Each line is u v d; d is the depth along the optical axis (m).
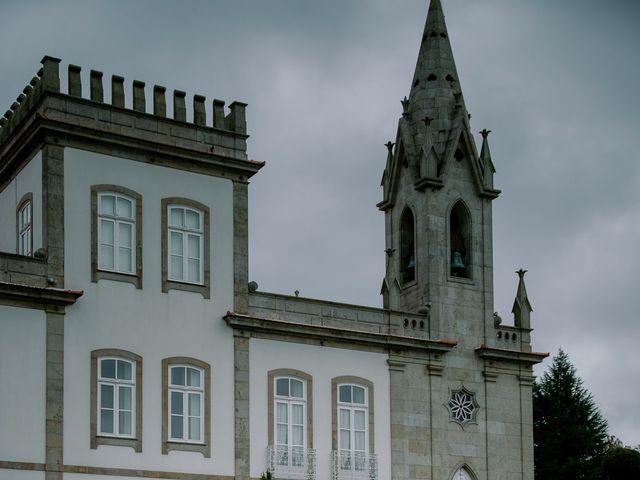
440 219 59.53
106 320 49.38
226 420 51.44
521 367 60.28
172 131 52.62
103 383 48.81
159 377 50.12
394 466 55.59
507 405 59.44
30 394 47.06
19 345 47.22
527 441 59.59
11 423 46.47
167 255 51.47
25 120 51.66
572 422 89.88
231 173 53.88
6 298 47.31
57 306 48.28
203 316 51.84
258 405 52.47
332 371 54.91
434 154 59.97
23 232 51.19
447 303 58.81
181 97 53.25
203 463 50.44
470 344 59.03
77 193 49.88
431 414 57.09
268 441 52.38
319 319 55.16
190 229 52.38
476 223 60.53
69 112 50.38
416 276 59.75
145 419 49.41
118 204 50.78
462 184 60.56
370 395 55.69
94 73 51.34
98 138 50.56
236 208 53.72
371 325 56.59
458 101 61.50
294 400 53.59
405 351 57.06
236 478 51.09
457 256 60.09
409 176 60.78
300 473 52.81
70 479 47.22
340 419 54.69
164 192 51.97
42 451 46.84
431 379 57.50
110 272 49.88
